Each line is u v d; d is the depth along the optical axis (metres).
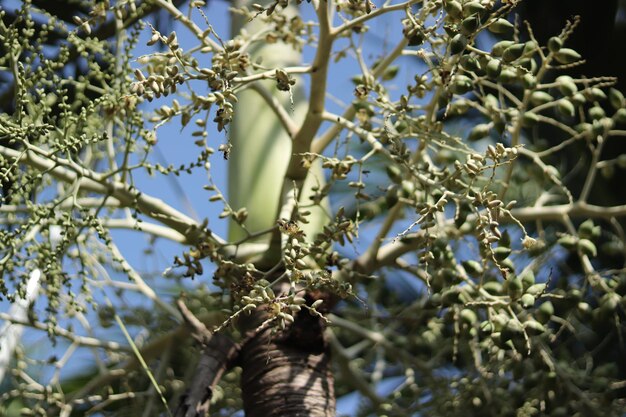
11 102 3.52
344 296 2.39
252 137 3.23
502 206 2.49
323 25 2.60
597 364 4.01
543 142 3.41
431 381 3.67
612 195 4.00
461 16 2.41
